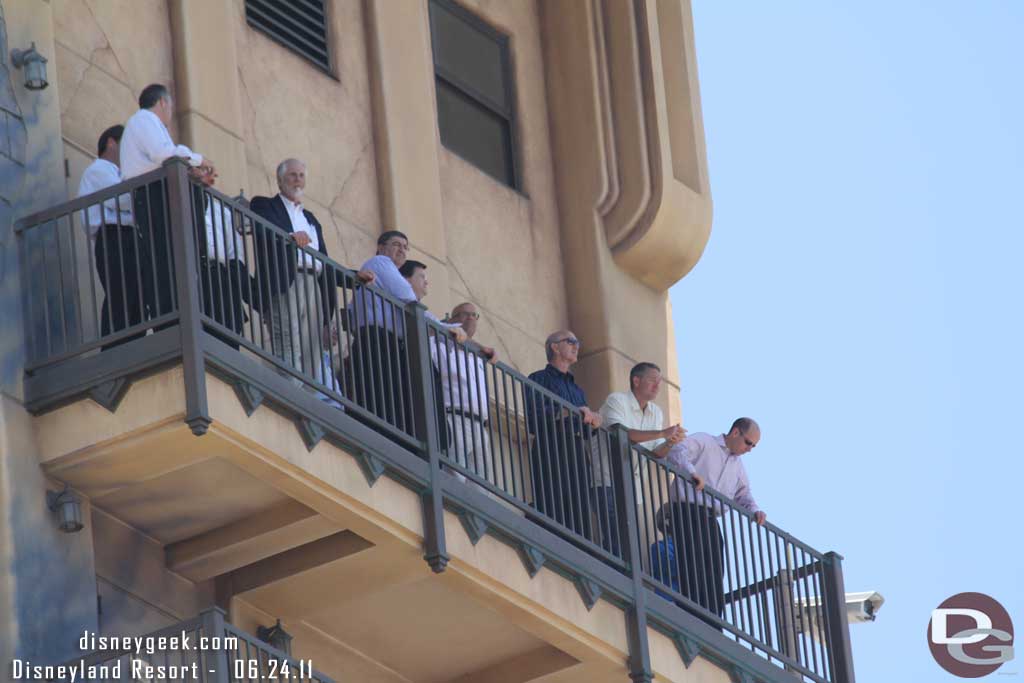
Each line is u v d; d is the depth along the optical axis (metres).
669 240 65.31
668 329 66.38
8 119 47.75
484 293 61.56
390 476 47.41
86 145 50.47
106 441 44.56
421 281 52.34
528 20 66.50
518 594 49.75
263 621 50.25
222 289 45.72
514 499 50.03
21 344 45.66
